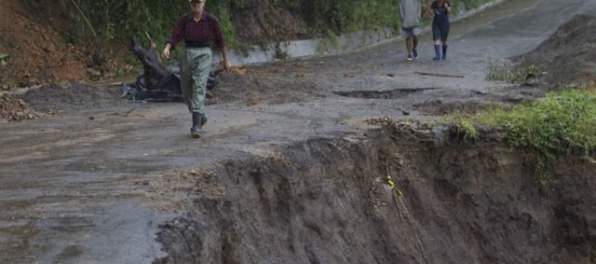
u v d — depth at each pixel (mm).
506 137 11656
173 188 7328
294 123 11195
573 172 11977
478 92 14781
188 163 8305
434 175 11156
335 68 19578
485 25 30156
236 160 8492
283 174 8859
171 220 6324
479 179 11414
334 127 10805
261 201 8516
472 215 11250
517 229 11609
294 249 8617
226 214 7324
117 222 6250
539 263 11594
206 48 9859
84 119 11758
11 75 16531
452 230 10984
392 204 10438
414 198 10812
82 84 14992
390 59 21781
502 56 21578
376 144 10664
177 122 11359
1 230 6031
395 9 29656
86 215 6426
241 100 13930
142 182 7516
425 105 13242
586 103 13062
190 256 6117
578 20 22391
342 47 25844
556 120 12141
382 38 28266
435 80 16766
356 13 27250
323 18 26094
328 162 9680
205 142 9578
